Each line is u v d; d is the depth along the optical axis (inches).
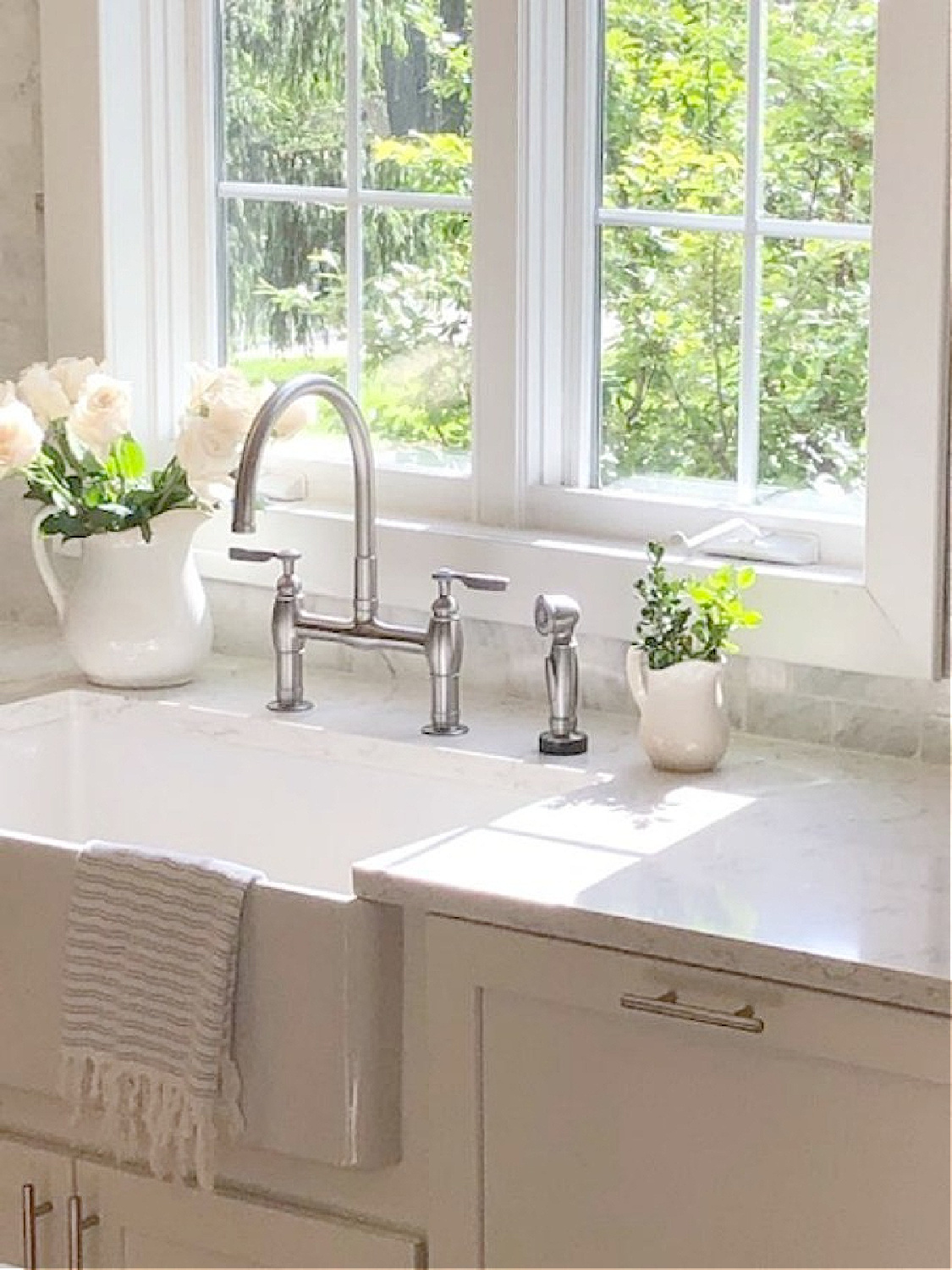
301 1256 93.9
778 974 81.9
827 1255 83.5
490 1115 89.7
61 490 119.0
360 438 112.4
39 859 96.9
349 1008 90.0
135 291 127.5
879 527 103.6
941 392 101.5
